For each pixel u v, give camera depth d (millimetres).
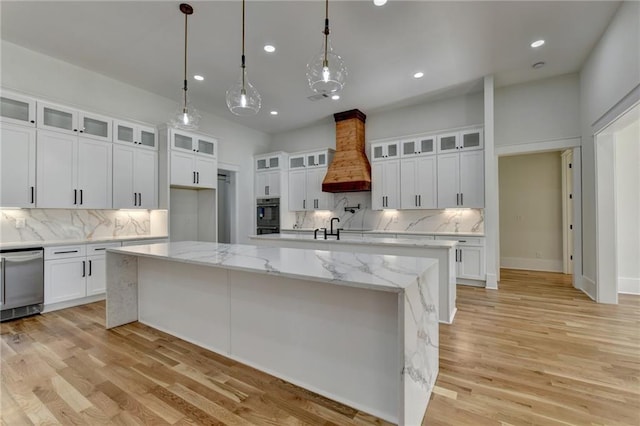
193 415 1683
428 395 1807
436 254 3160
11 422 1632
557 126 4598
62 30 3346
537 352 2432
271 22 3232
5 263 3242
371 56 3959
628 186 4387
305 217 7117
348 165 5973
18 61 3654
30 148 3557
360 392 1749
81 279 3840
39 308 3473
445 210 5539
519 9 3080
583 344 2576
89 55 3879
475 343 2605
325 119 6562
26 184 3523
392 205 5676
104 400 1817
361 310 1744
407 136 5520
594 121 3873
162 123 5008
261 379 2059
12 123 3424
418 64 4188
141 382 2018
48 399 1827
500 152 4980
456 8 3045
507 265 6316
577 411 1699
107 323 2961
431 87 4961
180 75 4438
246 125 6953
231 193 6770
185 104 3217
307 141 7152
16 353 2443
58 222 4047
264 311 2148
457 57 4012
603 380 2016
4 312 3232
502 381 2014
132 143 4574
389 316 1654
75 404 1780
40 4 2914
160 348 2529
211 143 5676
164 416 1674
